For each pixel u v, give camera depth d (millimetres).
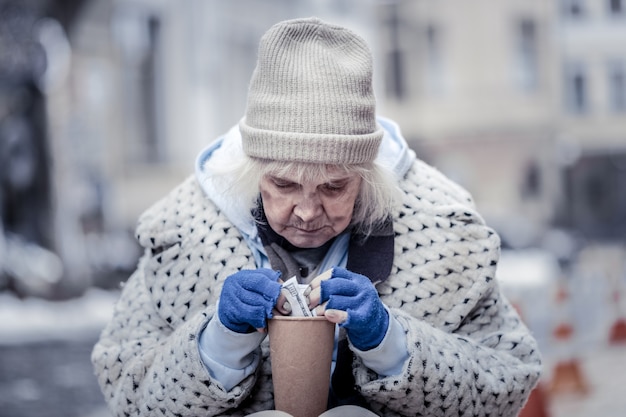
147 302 3102
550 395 9281
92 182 32000
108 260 27672
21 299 22719
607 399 8953
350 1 41031
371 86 2828
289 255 2928
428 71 42562
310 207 2732
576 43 42375
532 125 41969
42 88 23078
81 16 23672
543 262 27281
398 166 3033
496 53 41812
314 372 2576
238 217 2975
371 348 2627
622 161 42281
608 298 15062
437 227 2980
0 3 22594
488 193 42188
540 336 11820
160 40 34469
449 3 42062
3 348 15727
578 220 42281
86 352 15180
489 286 2973
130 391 2900
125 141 33312
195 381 2672
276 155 2701
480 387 2785
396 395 2682
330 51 2805
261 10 37438
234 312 2578
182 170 34625
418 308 2924
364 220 2934
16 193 23312
